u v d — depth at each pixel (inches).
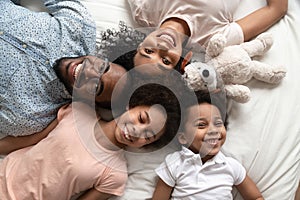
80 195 43.3
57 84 44.3
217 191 41.0
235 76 42.6
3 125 44.0
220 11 44.5
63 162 41.5
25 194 42.4
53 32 44.9
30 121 43.8
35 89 44.0
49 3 47.1
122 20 47.4
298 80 45.4
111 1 48.1
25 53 43.8
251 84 45.3
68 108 44.5
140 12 45.9
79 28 45.2
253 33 46.2
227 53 42.8
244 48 44.3
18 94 43.4
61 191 41.8
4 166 43.9
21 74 43.5
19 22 44.4
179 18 44.6
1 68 43.1
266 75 43.9
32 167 42.6
